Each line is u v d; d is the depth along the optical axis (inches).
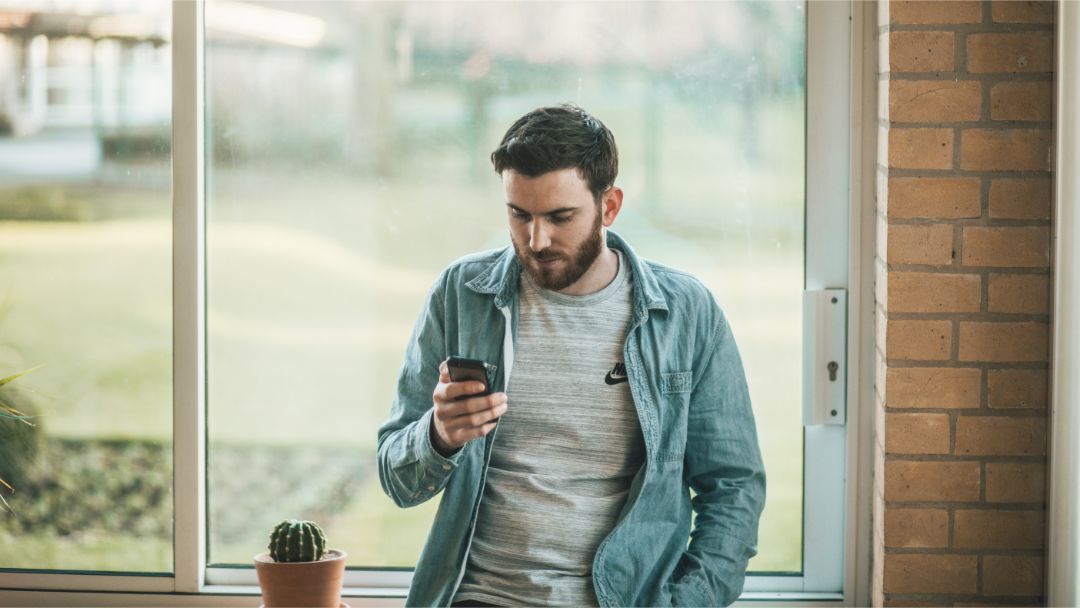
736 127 114.3
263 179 116.0
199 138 115.0
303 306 116.7
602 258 95.1
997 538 107.0
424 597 93.7
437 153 115.7
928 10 104.6
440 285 98.1
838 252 114.0
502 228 116.0
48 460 118.1
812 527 115.9
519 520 92.4
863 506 114.0
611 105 114.9
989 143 105.0
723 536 96.0
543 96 115.0
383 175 115.9
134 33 115.3
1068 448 102.8
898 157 105.4
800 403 115.5
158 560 118.0
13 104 116.4
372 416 117.2
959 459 106.7
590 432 93.2
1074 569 101.7
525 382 93.7
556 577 91.2
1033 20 104.4
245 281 116.6
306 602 100.0
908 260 105.7
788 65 113.8
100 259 116.9
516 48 114.7
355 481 117.6
